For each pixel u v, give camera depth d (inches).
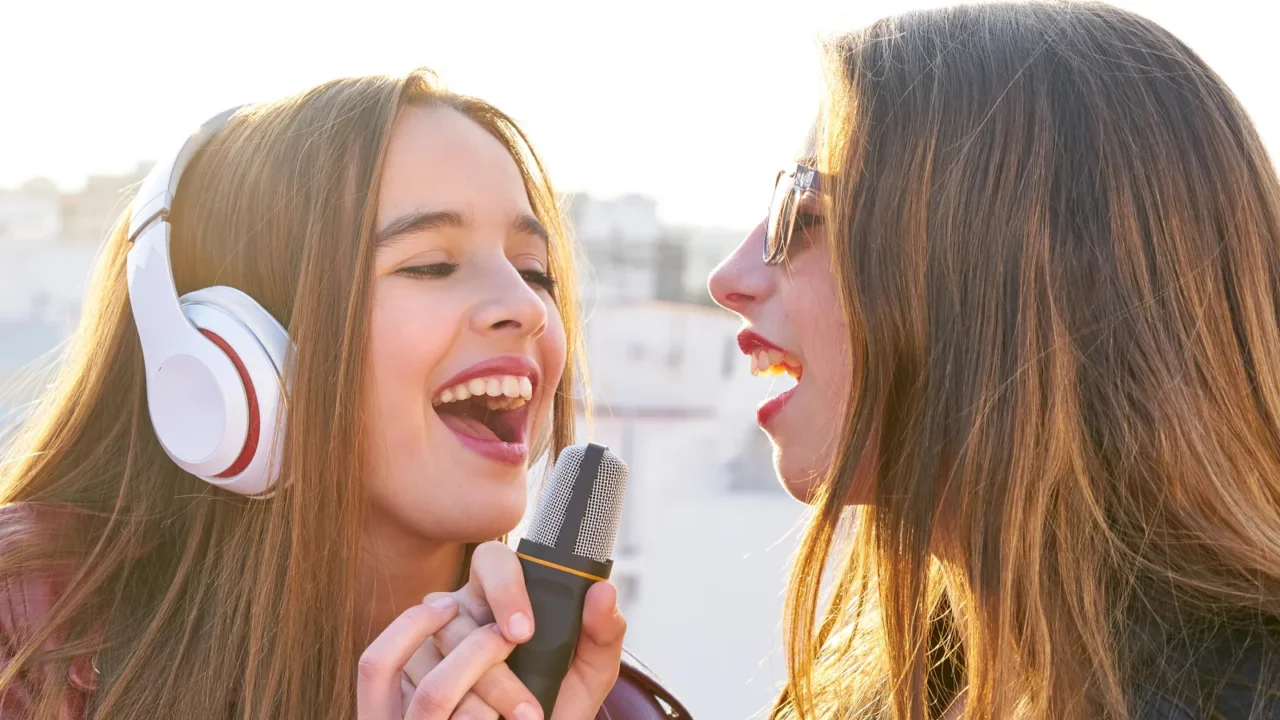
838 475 45.6
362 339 45.6
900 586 44.8
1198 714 37.5
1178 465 40.9
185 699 44.8
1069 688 40.4
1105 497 42.4
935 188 44.3
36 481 52.1
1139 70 43.7
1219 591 39.7
